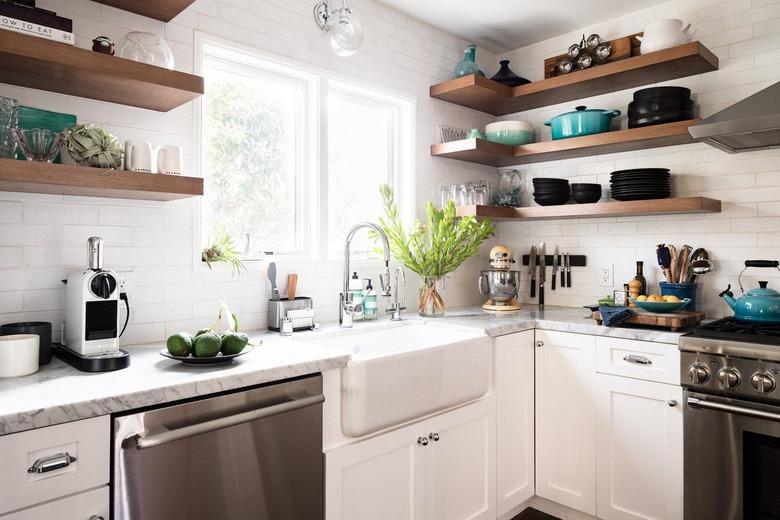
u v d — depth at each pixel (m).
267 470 1.57
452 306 3.38
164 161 1.82
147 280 2.02
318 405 1.71
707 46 2.77
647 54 2.65
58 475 1.19
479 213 2.97
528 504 2.79
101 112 1.90
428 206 2.90
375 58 2.88
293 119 2.65
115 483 1.28
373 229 2.63
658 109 2.64
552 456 2.62
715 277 2.72
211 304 2.21
